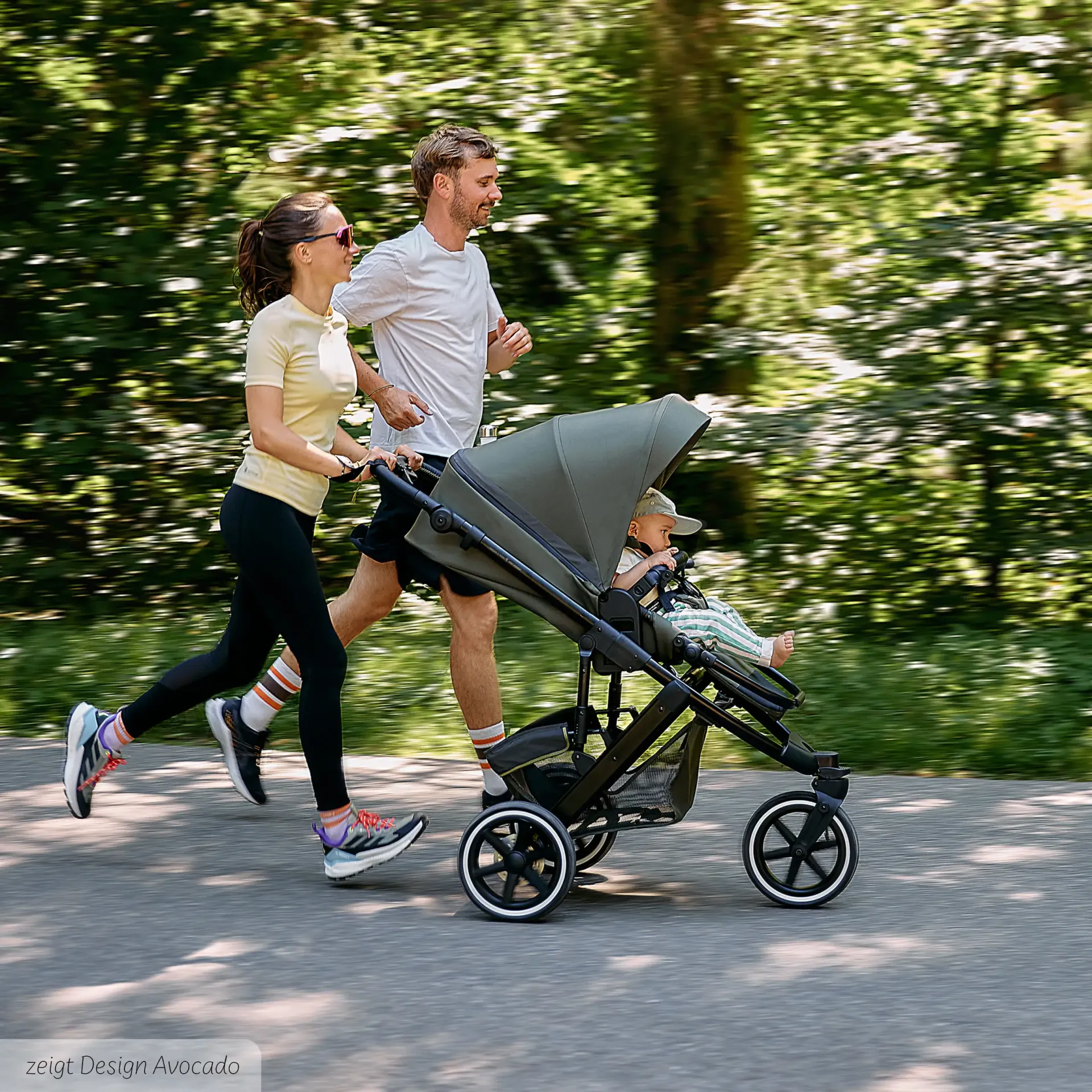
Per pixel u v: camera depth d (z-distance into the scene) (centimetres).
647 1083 320
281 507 454
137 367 898
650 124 940
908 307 860
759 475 884
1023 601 873
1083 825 514
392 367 507
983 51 898
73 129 912
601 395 918
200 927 418
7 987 374
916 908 433
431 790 566
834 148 940
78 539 928
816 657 741
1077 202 891
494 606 504
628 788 438
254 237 455
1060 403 848
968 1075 324
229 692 695
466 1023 351
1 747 623
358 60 937
